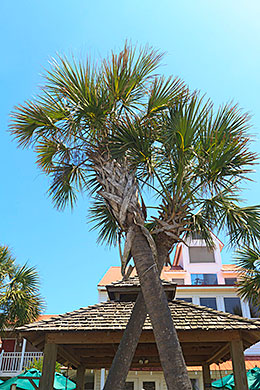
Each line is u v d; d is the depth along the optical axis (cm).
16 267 1414
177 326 616
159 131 575
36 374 1059
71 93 580
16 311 1272
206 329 605
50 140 640
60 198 723
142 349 779
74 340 625
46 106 641
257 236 668
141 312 528
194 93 531
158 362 820
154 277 486
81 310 725
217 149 554
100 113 570
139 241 506
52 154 668
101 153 570
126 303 768
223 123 584
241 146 560
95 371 1507
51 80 607
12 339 1938
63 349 705
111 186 541
